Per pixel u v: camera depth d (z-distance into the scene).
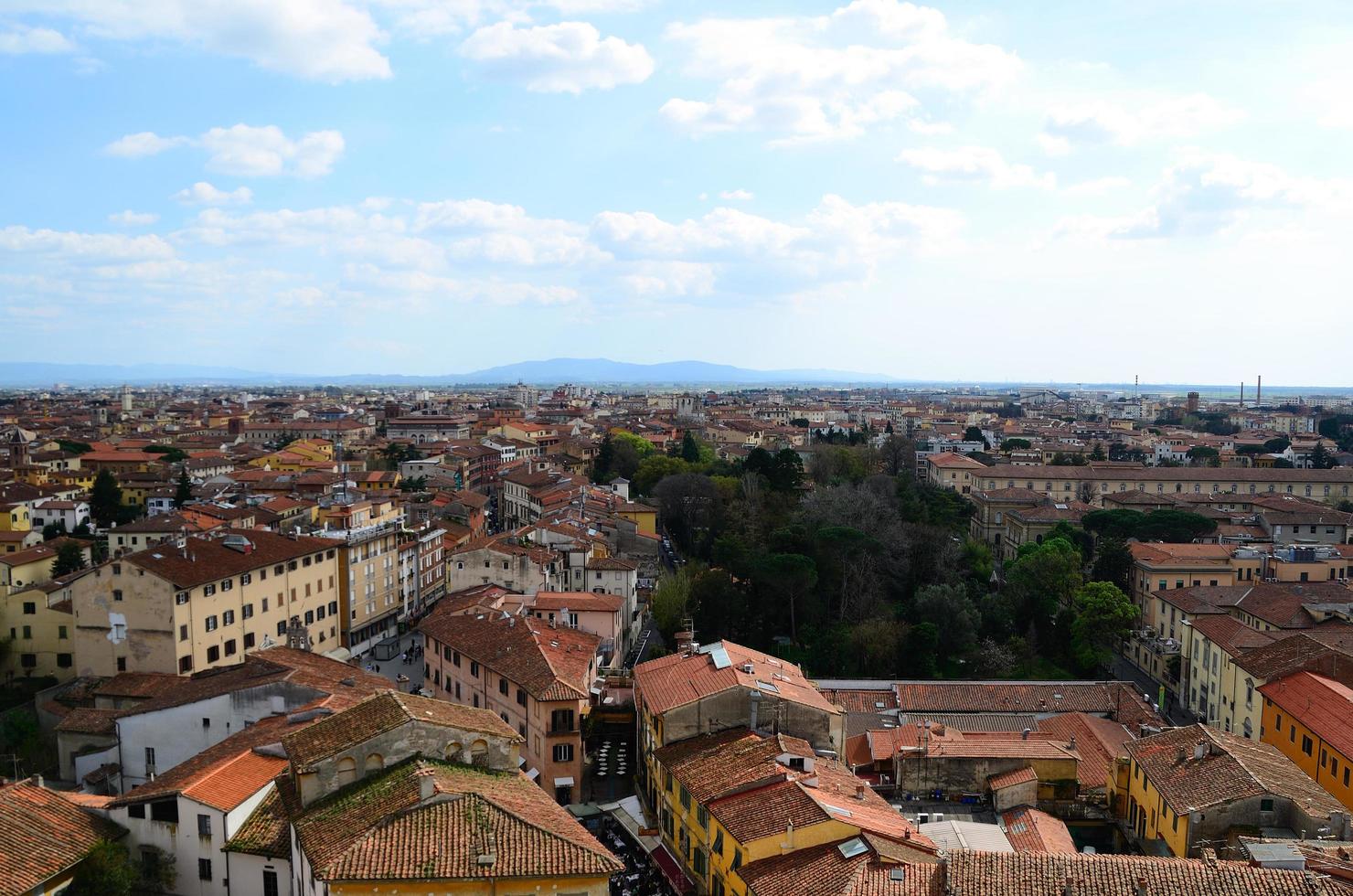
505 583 132.50
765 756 63.41
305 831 46.50
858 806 58.12
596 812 76.88
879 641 127.19
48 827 48.97
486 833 44.81
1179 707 122.12
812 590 144.25
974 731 88.94
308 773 49.25
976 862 47.44
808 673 126.62
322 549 127.62
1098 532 181.12
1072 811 69.19
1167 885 45.09
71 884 47.19
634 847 71.75
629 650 132.25
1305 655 96.31
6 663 115.31
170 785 53.12
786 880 50.25
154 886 50.91
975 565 164.62
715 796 59.19
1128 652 144.00
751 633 138.75
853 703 103.31
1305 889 43.94
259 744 58.34
